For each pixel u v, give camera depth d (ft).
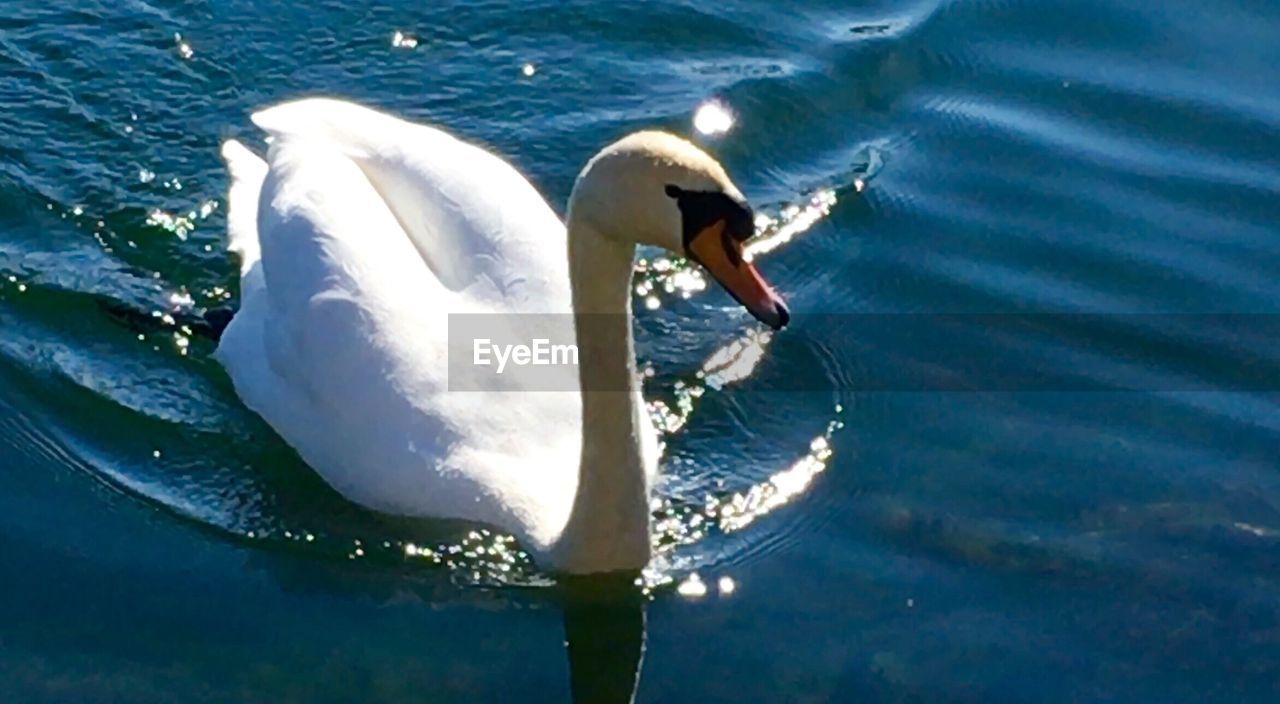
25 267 41.01
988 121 46.57
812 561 34.30
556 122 46.34
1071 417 37.70
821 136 46.34
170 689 31.19
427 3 49.16
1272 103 46.47
